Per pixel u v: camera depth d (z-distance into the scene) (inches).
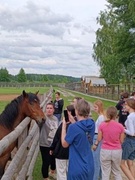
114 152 244.1
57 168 242.2
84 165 174.2
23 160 247.1
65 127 193.3
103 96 1963.6
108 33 2233.0
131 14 1423.5
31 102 239.1
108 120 248.7
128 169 284.7
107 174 248.5
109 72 2208.4
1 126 229.9
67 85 4185.5
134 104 275.6
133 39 1502.2
